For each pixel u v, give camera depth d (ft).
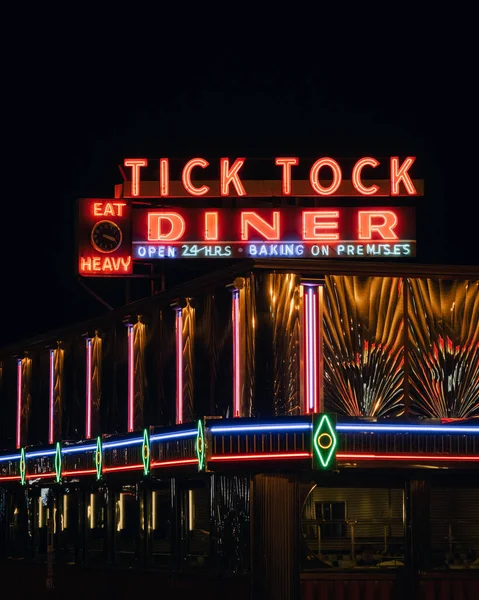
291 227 120.37
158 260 123.24
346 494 88.48
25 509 124.77
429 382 90.43
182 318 96.37
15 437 130.21
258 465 84.23
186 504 95.40
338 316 88.79
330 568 87.04
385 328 89.76
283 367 86.99
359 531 88.33
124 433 99.66
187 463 88.28
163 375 98.73
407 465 85.46
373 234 119.03
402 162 122.21
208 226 122.42
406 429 85.87
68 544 114.73
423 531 88.84
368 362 89.10
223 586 89.15
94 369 111.34
